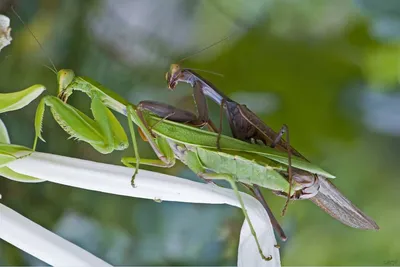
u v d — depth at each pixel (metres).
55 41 0.50
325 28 0.51
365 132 0.50
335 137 0.50
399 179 0.50
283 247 0.50
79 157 0.50
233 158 0.41
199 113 0.41
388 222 0.50
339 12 0.51
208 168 0.41
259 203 0.40
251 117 0.41
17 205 0.49
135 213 0.49
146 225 0.49
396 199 0.50
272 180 0.41
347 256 0.50
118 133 0.41
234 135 0.41
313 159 0.50
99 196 0.50
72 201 0.49
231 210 0.49
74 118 0.40
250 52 0.51
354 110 0.50
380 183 0.50
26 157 0.39
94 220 0.49
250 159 0.40
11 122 0.49
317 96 0.50
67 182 0.39
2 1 0.50
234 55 0.51
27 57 0.50
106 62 0.50
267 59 0.51
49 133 0.49
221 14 0.52
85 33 0.50
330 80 0.50
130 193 0.40
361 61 0.50
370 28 0.50
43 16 0.50
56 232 0.49
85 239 0.49
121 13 0.51
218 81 0.51
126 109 0.41
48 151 0.49
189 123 0.41
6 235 0.39
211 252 0.49
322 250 0.50
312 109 0.50
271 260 0.40
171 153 0.41
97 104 0.41
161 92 0.51
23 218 0.39
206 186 0.40
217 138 0.41
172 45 0.51
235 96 0.51
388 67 0.50
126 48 0.51
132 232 0.49
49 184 0.49
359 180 0.50
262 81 0.51
